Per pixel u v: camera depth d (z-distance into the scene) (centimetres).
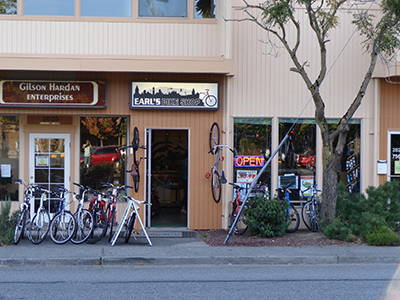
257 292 783
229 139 1316
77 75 1283
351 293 777
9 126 1370
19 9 1273
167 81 1297
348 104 1353
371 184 1359
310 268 974
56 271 934
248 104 1329
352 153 1377
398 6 1085
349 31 1352
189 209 1311
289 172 1346
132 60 1243
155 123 1305
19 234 1117
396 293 778
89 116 1348
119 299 741
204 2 1320
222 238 1202
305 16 1341
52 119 1373
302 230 1315
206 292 783
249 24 1334
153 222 1380
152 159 1445
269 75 1336
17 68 1218
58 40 1278
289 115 1340
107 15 1295
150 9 1305
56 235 1138
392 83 1346
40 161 1375
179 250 1069
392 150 1362
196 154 1314
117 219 1332
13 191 1369
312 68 1346
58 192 1331
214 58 1270
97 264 992
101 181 1376
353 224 1202
